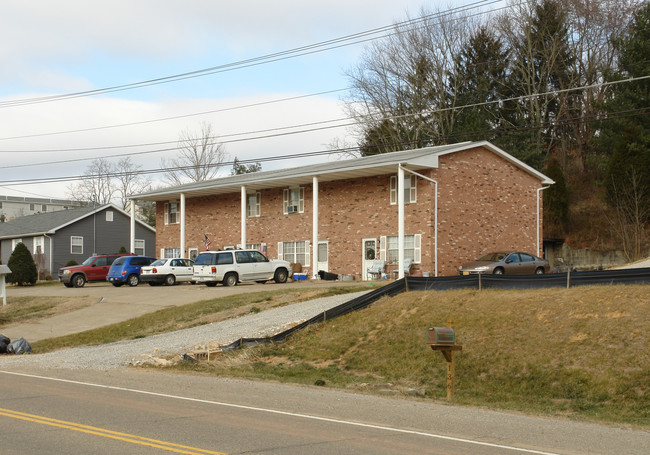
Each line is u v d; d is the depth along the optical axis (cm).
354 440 839
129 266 3825
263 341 1909
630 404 1205
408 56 5334
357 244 3650
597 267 4122
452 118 5219
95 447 774
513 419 1052
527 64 5397
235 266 3312
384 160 3347
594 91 5253
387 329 1830
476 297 1844
